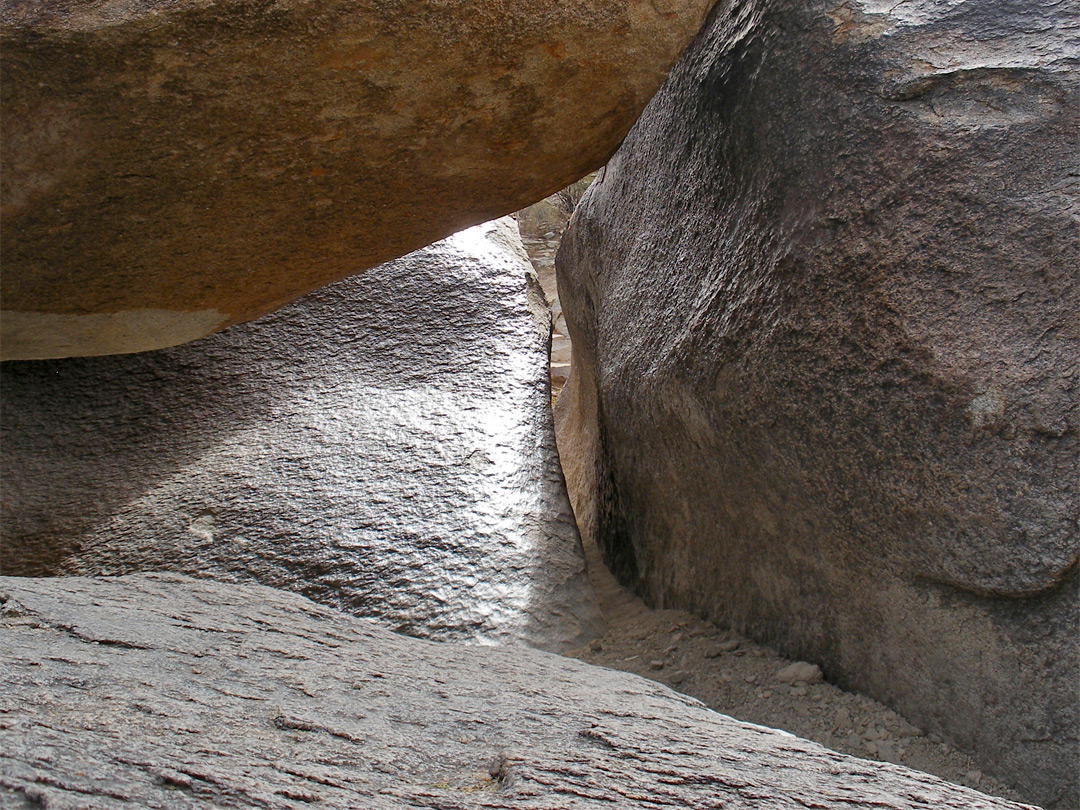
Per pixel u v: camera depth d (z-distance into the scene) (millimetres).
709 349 2029
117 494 2822
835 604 1911
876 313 1645
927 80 1636
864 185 1673
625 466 2729
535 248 8484
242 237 2012
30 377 3102
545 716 1215
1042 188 1535
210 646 1342
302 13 1670
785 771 1109
